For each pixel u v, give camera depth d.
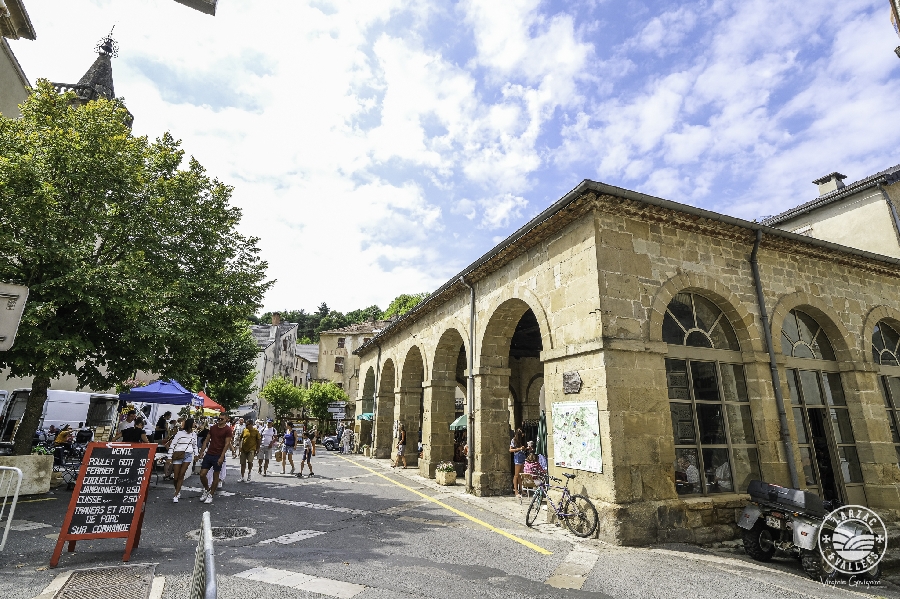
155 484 11.20
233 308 11.98
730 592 5.17
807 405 10.05
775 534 7.05
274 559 5.57
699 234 9.38
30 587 4.34
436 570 5.45
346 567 5.38
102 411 18.00
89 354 10.10
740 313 9.28
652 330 8.22
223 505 8.94
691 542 7.36
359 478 14.14
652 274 8.59
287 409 36.75
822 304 10.64
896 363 11.98
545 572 5.62
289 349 50.81
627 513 7.04
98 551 5.61
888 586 6.37
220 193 12.93
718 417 8.77
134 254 9.80
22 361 8.41
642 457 7.52
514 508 9.66
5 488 8.43
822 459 10.00
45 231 8.66
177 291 10.39
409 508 9.45
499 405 11.80
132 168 10.34
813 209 15.30
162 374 11.34
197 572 2.49
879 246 13.51
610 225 8.45
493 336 11.98
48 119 10.18
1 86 13.39
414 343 17.09
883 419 10.53
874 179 13.64
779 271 10.29
